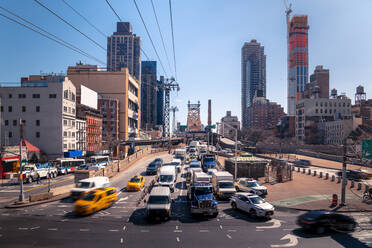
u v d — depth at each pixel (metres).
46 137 59.41
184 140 161.25
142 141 101.12
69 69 108.44
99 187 25.78
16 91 60.22
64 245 13.89
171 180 30.59
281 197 26.64
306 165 63.59
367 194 26.50
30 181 37.34
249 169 40.38
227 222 18.50
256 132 184.00
